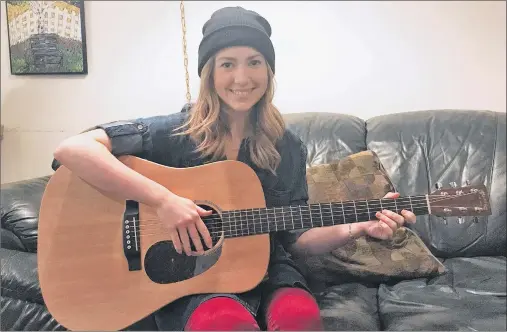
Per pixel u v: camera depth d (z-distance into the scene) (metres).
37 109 1.09
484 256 1.43
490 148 1.46
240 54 0.94
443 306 1.13
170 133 1.00
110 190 0.93
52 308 0.95
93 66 1.09
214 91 0.98
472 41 1.41
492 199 1.41
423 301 1.16
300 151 1.12
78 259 0.95
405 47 1.41
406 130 1.49
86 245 0.95
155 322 0.99
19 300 1.03
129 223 0.96
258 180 1.02
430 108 1.52
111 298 0.96
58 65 1.07
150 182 0.94
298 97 1.46
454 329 1.02
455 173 1.45
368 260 1.28
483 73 1.44
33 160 1.13
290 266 1.09
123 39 1.10
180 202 0.94
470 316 1.08
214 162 1.01
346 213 1.02
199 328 0.86
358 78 1.45
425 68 1.44
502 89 1.45
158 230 0.96
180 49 1.11
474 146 1.46
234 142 1.04
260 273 1.00
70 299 0.95
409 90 1.46
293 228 1.01
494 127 1.47
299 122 1.46
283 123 1.08
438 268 1.29
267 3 1.35
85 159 0.91
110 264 0.96
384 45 1.42
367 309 1.15
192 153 1.01
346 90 1.46
